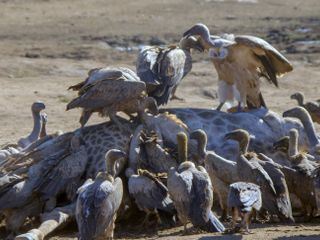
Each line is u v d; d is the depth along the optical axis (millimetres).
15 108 25922
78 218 12992
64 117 24625
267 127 17172
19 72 31688
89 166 15453
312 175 14461
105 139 15719
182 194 13734
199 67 32094
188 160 15648
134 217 15422
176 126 15977
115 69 15961
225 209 15141
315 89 29281
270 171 14852
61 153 15438
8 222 14969
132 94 15734
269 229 14156
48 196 14984
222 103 17906
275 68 17453
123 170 15383
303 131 17375
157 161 15422
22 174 15344
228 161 15047
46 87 29359
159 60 16641
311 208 15320
